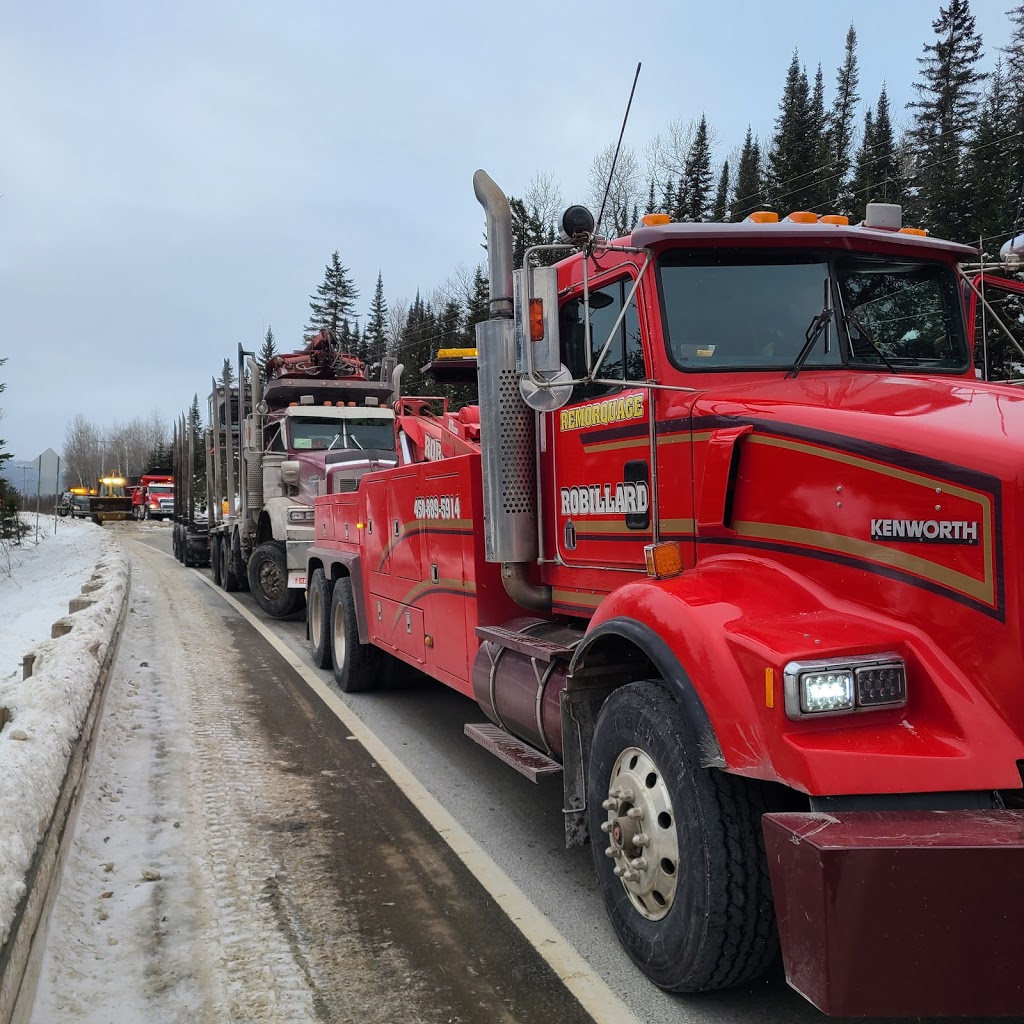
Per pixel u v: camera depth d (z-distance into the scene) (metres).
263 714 6.95
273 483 13.16
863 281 4.00
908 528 2.69
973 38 38.12
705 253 3.81
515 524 4.66
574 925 3.60
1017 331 4.40
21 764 3.59
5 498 22.25
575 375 4.45
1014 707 2.44
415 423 7.04
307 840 4.44
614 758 3.34
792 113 35.75
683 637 2.93
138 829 4.54
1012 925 2.18
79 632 6.93
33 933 2.93
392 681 7.68
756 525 3.22
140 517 55.38
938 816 2.35
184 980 3.15
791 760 2.48
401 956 3.34
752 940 2.77
